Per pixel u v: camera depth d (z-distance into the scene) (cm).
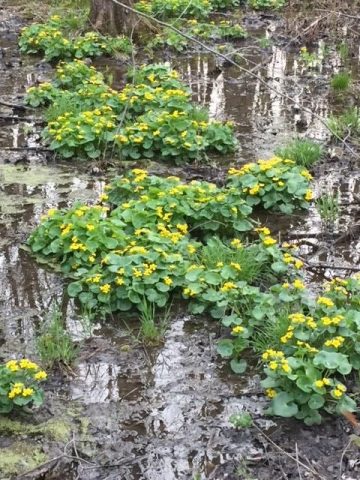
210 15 865
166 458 235
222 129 462
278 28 809
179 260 312
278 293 300
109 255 310
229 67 661
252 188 382
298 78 624
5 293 316
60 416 251
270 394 249
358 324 264
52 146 449
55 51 653
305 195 388
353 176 432
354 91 580
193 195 363
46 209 385
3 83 595
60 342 282
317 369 251
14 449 238
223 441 241
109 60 665
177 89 540
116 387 265
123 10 709
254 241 358
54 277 328
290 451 237
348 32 770
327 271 335
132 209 349
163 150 443
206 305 300
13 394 243
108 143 454
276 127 505
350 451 237
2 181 417
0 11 832
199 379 269
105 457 235
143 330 288
